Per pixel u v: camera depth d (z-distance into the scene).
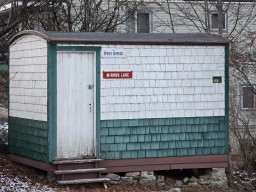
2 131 18.52
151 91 13.90
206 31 19.28
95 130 13.47
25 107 14.30
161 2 23.31
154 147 13.91
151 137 13.90
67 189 12.77
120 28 22.73
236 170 17.19
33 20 19.94
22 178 13.52
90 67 13.49
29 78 14.11
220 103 14.48
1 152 16.28
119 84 13.65
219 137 14.48
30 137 14.05
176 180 14.36
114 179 13.59
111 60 13.59
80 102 13.41
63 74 13.27
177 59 14.10
